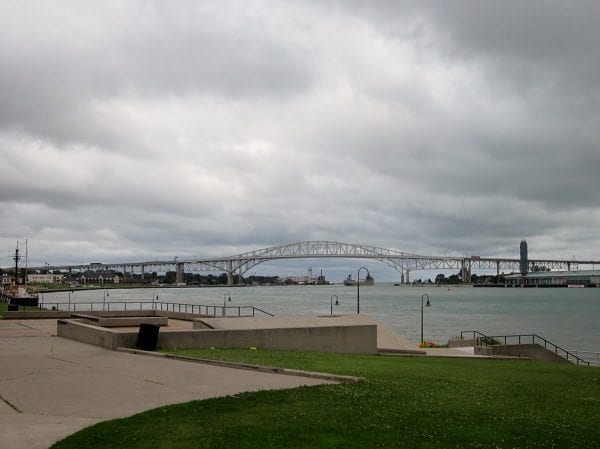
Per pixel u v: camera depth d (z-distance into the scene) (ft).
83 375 47.78
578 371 67.46
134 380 45.34
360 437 29.71
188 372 49.52
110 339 67.41
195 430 30.14
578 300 590.55
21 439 28.58
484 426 32.76
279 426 31.14
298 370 49.19
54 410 35.04
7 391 40.88
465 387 46.09
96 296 512.63
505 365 73.56
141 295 587.68
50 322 110.83
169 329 93.66
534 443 29.89
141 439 28.50
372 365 61.05
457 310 414.82
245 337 75.92
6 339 79.00
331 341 83.35
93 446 27.45
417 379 49.78
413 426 32.14
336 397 38.55
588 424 34.45
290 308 407.03
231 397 37.68
